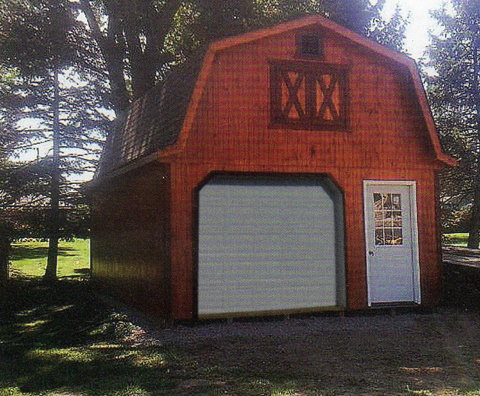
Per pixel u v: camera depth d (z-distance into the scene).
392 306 11.63
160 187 10.84
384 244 11.91
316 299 11.59
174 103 11.36
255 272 11.30
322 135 11.53
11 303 14.50
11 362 8.24
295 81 11.45
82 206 19.52
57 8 19.08
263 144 11.14
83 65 19.84
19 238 19.09
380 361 7.81
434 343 8.95
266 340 9.23
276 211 11.54
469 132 27.73
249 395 6.25
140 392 6.46
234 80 11.06
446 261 13.66
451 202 29.02
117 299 14.59
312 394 6.25
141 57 20.58
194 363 7.79
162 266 10.68
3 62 19.97
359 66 11.88
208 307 10.95
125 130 14.85
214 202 11.20
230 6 19.78
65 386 6.85
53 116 19.52
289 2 21.59
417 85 11.95
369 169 11.79
